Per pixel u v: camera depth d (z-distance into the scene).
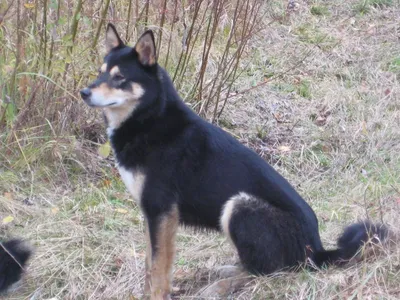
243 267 4.81
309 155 7.25
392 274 4.53
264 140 7.57
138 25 7.45
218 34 8.74
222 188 4.67
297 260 4.70
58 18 6.54
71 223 5.85
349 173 6.87
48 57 6.79
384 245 4.77
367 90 8.60
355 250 4.74
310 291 4.56
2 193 6.25
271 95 8.39
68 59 6.36
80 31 7.04
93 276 5.17
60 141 6.79
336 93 8.40
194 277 5.18
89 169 6.79
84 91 4.68
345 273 4.67
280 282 4.67
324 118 8.04
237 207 4.62
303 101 8.35
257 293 4.64
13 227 5.79
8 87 6.76
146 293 4.84
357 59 9.44
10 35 6.88
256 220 4.60
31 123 6.83
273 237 4.61
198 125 4.78
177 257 5.47
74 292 5.00
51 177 6.57
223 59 7.59
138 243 5.68
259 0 8.52
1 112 6.78
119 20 6.86
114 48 4.96
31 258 5.20
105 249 5.55
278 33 9.98
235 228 4.64
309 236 4.72
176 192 4.70
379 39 10.09
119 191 6.49
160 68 4.84
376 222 5.07
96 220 5.95
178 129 4.72
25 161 6.56
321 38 9.96
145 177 4.68
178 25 8.16
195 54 8.30
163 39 7.96
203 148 4.72
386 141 7.42
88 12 7.08
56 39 6.47
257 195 4.65
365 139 7.48
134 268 5.26
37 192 6.36
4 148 6.65
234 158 4.73
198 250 5.58
